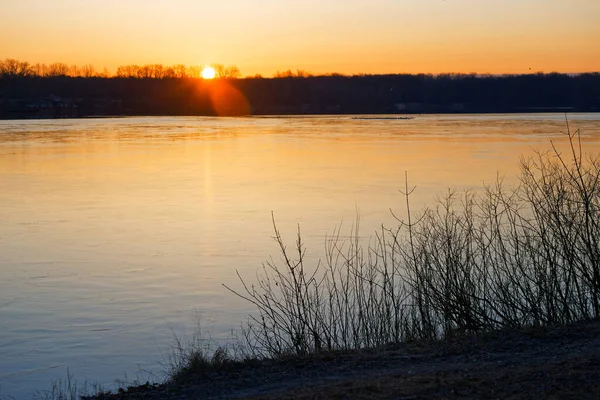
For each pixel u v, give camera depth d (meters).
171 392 7.24
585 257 11.14
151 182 35.75
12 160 46.81
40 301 15.73
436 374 6.91
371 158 46.69
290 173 39.03
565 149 47.22
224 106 167.88
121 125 101.00
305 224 23.78
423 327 10.11
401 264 15.61
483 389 6.30
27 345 12.98
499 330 8.82
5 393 10.73
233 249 20.45
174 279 17.42
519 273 11.83
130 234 22.81
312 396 6.46
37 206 28.27
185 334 13.30
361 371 7.43
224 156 49.84
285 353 9.35
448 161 43.44
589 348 7.45
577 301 10.63
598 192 12.18
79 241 21.78
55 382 11.11
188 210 27.20
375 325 10.52
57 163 45.03
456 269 10.48
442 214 23.08
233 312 14.63
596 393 5.96
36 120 123.62
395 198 28.88
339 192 31.20
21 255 19.98
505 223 17.16
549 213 11.54
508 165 39.97
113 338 13.27
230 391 7.11
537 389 6.17
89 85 166.12
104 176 38.28
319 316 10.86
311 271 17.38
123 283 17.14
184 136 73.62
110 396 7.47
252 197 30.28
